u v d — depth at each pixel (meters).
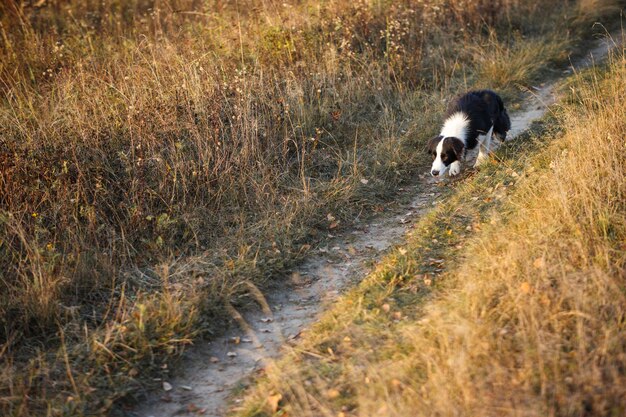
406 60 9.62
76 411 4.10
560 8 13.09
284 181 6.98
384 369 4.10
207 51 9.00
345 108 8.41
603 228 4.91
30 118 7.40
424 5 10.88
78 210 6.04
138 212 5.96
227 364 4.63
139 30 10.17
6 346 4.62
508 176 6.72
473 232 5.82
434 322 4.39
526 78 9.84
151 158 6.54
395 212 6.67
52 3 11.77
